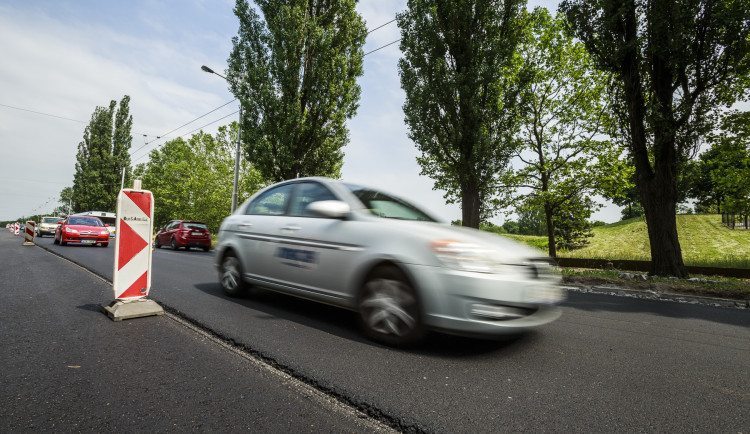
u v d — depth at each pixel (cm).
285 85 1678
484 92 1345
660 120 910
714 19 831
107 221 3191
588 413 203
